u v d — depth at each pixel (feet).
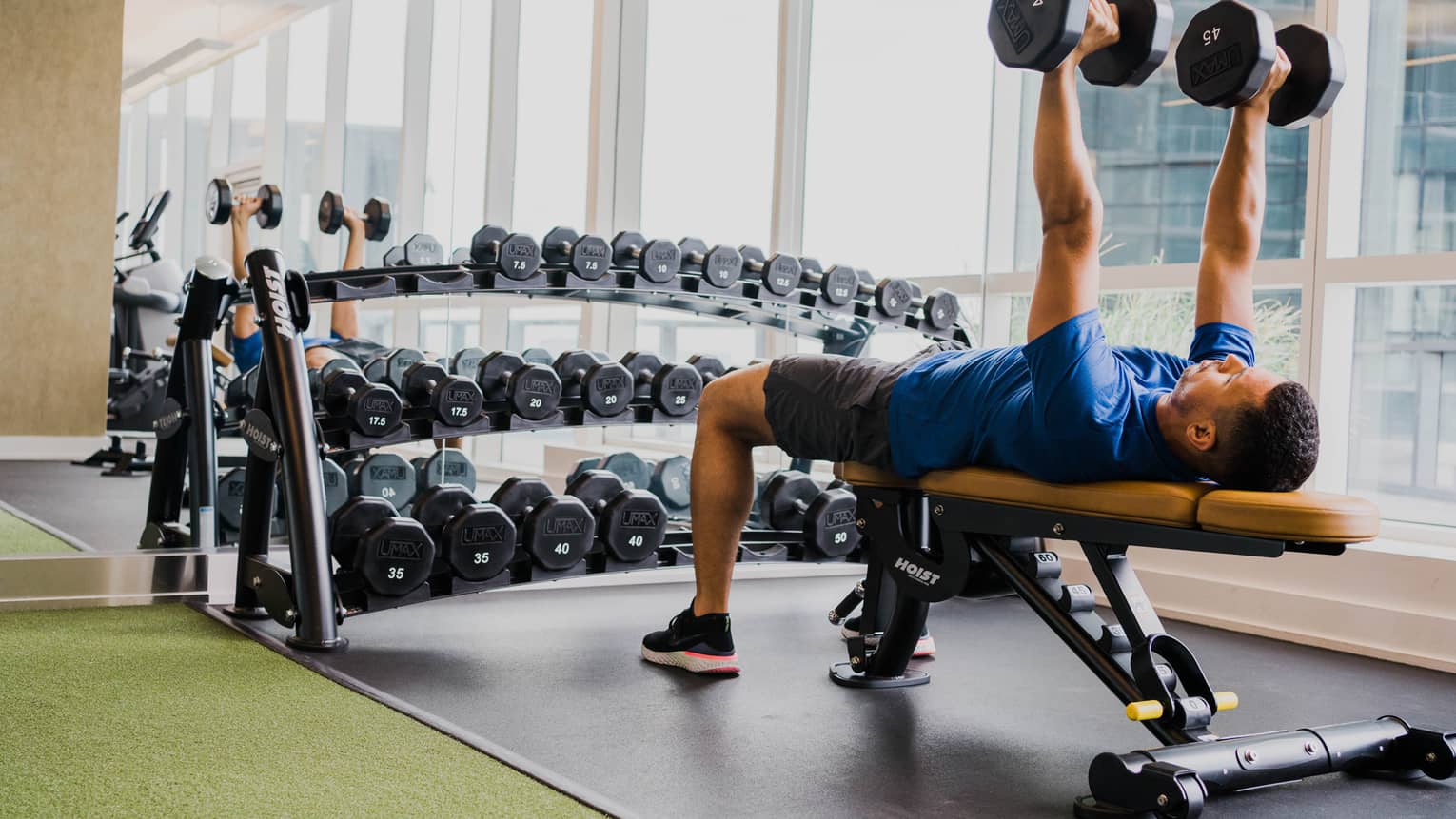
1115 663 5.94
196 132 12.24
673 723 6.70
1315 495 5.32
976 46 14.21
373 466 11.94
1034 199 14.44
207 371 9.96
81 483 14.71
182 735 5.96
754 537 9.57
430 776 5.49
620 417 10.33
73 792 5.06
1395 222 11.21
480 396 9.55
